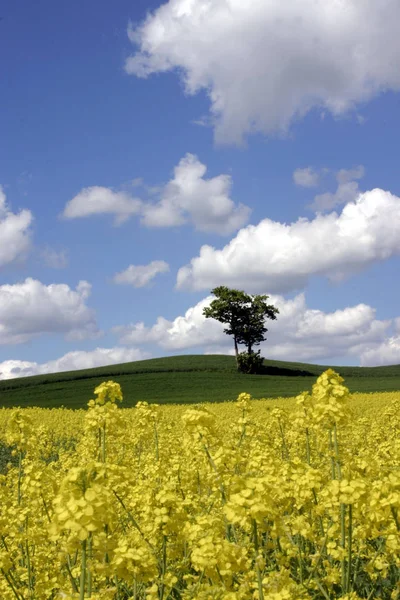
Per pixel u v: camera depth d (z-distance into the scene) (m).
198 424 6.20
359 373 84.00
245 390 62.03
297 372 84.69
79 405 52.22
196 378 72.62
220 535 5.67
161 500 5.27
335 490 4.75
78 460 11.14
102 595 4.53
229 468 5.99
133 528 6.90
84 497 3.52
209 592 4.69
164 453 10.07
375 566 5.61
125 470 5.89
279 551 5.97
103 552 4.32
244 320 86.44
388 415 14.77
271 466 5.98
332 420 6.00
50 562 6.52
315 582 5.36
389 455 9.24
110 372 76.44
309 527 5.88
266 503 4.08
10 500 7.65
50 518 6.24
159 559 5.64
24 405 53.28
